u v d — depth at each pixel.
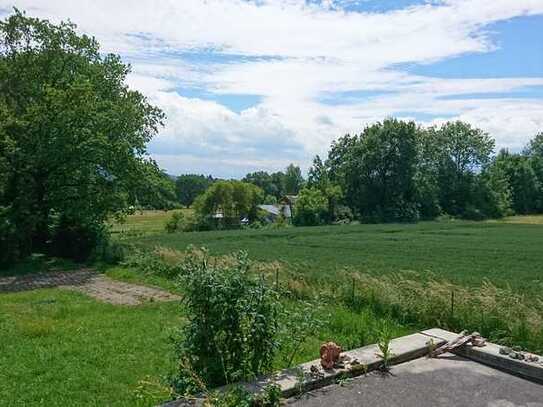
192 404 5.75
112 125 31.14
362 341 10.76
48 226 32.19
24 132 29.81
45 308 15.87
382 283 14.95
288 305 14.77
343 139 105.06
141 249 29.20
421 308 12.92
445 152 106.94
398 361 7.47
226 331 6.58
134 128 34.00
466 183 105.12
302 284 16.27
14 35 31.45
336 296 15.26
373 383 6.71
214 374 6.51
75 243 31.27
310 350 10.18
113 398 7.93
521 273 28.47
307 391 6.43
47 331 12.25
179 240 50.03
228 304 6.55
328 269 25.42
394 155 95.94
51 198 31.36
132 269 25.25
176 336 8.18
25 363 9.66
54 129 29.14
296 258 35.59
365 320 12.86
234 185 80.25
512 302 12.20
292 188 175.62
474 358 7.68
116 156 31.19
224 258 15.03
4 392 8.11
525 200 110.88
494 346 7.85
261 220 86.12
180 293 18.88
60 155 29.17
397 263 33.19
